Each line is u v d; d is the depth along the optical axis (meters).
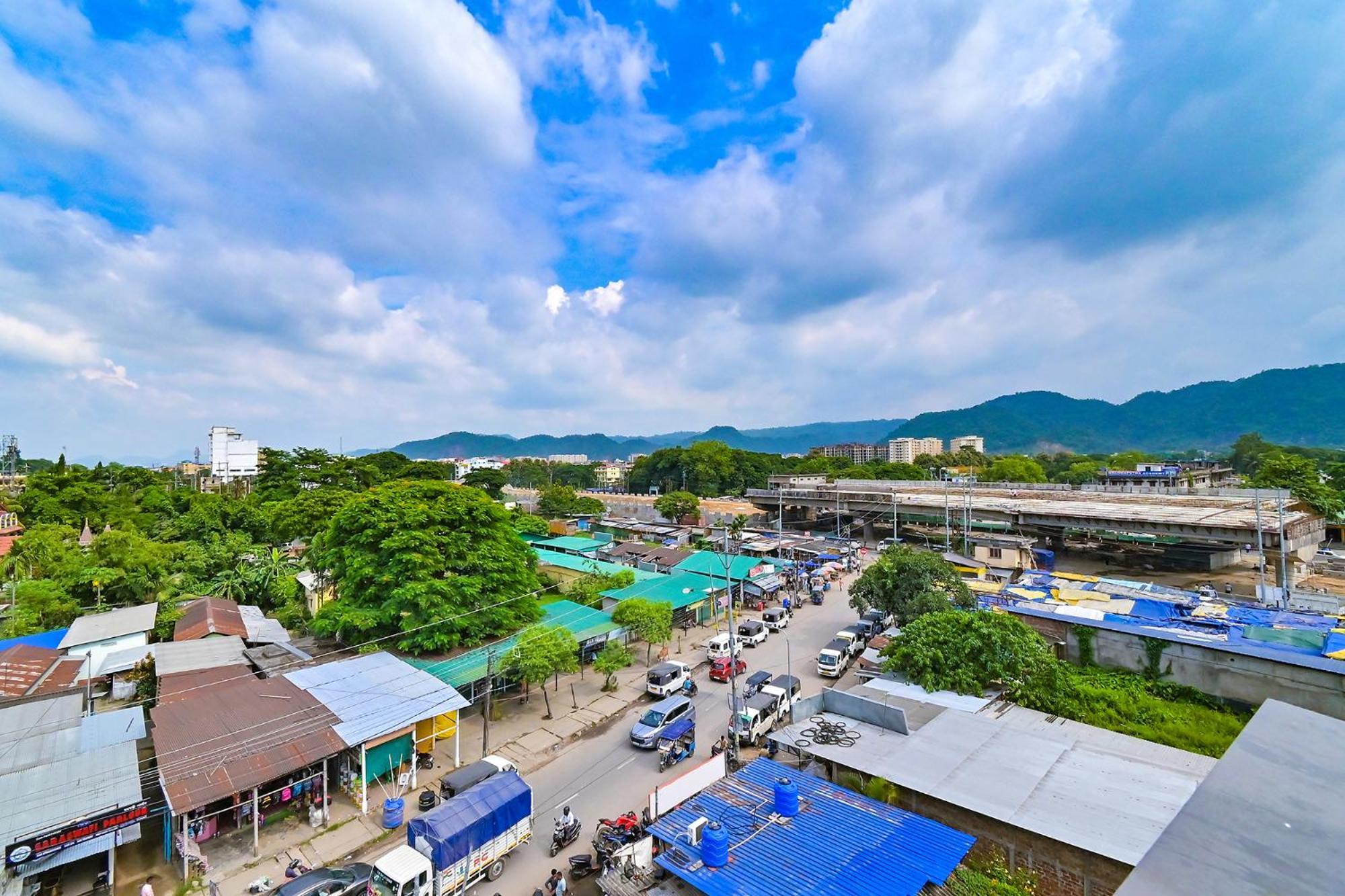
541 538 81.00
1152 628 33.62
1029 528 84.38
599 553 70.94
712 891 16.20
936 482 128.50
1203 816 6.48
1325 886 5.25
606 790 26.61
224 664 35.41
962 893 17.09
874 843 18.16
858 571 73.25
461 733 32.31
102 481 116.19
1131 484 122.31
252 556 67.88
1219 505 74.62
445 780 24.19
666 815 20.03
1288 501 70.88
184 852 20.95
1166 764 22.03
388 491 40.19
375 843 23.14
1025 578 49.38
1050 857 18.48
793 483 134.50
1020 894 17.33
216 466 192.50
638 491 191.88
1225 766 7.47
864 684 30.67
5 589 52.09
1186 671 31.61
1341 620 35.91
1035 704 27.98
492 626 37.75
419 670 31.41
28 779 21.92
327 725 25.58
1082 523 72.44
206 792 21.19
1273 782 7.08
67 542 68.50
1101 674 33.19
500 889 20.59
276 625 46.22
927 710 27.17
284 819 24.52
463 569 38.44
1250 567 70.44
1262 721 8.63
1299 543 59.50
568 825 23.05
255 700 27.67
